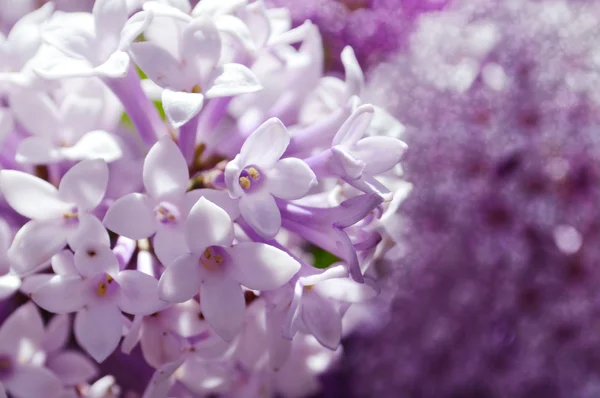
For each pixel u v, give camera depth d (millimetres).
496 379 193
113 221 146
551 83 192
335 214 154
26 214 149
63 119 157
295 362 177
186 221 144
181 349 156
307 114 168
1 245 153
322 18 233
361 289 158
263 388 173
